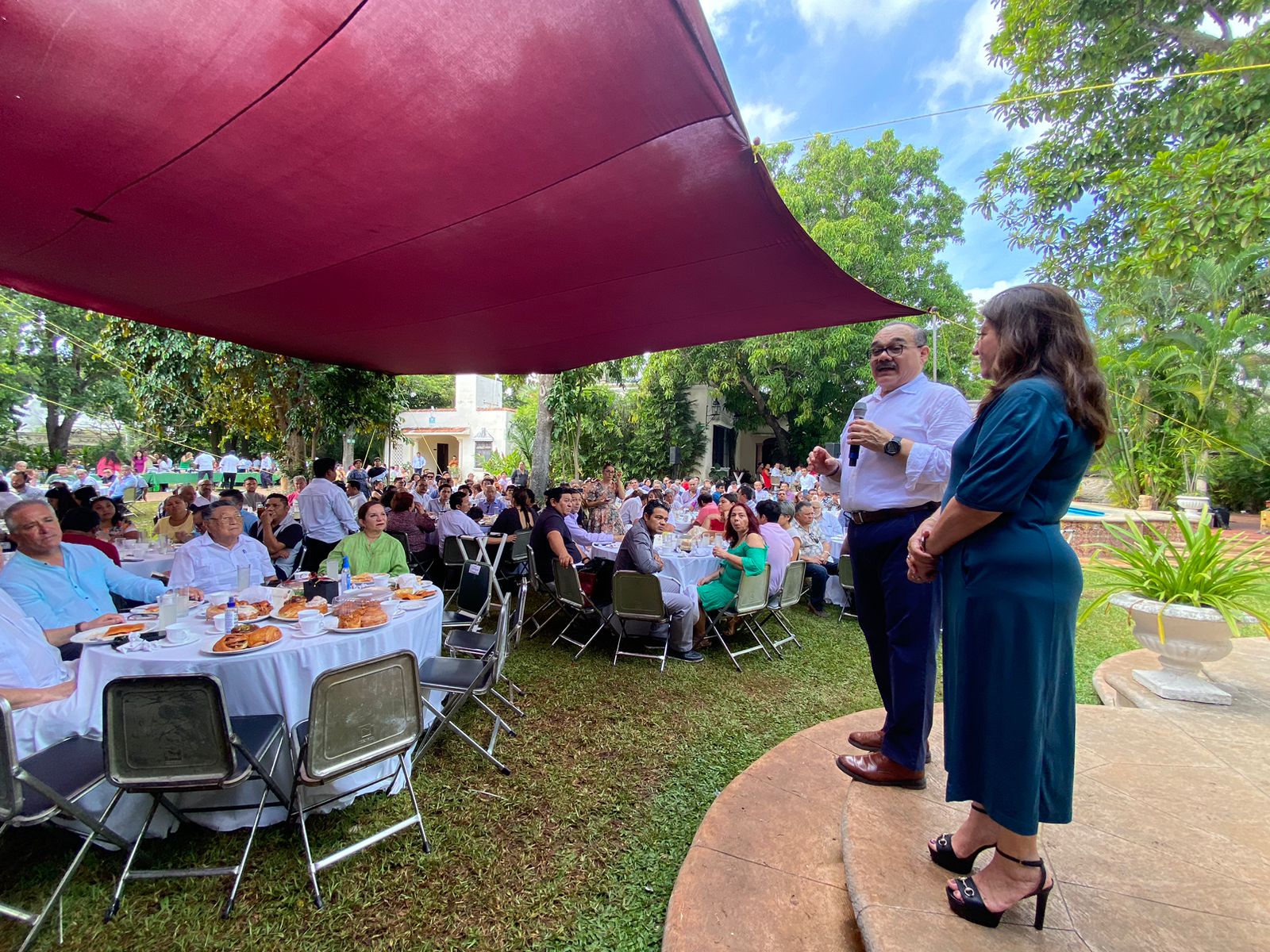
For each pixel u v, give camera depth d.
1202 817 1.80
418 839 2.20
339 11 1.57
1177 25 6.53
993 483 1.18
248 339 5.40
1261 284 9.55
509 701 3.25
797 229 2.79
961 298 17.33
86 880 1.99
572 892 1.93
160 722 1.84
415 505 6.68
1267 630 2.82
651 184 2.44
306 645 2.34
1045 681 1.22
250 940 1.75
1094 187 7.35
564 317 4.47
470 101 1.93
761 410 20.33
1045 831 1.72
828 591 6.01
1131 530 3.30
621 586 4.05
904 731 1.91
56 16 1.55
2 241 3.08
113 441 20.27
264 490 18.75
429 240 3.02
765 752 2.84
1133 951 1.25
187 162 2.29
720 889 1.72
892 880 1.47
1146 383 10.04
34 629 2.29
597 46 1.68
